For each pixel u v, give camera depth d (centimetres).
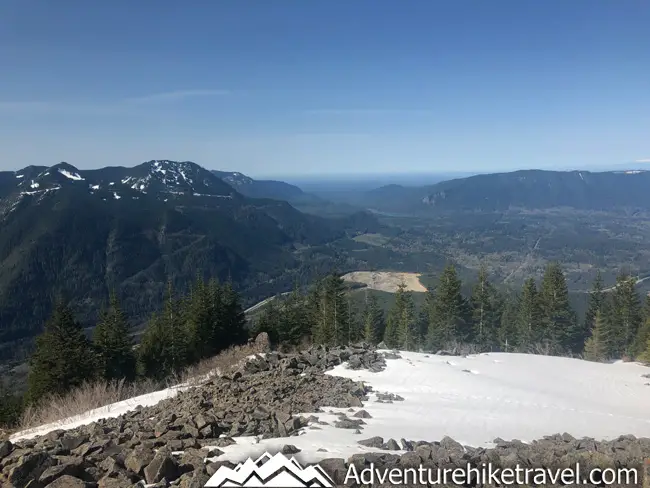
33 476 556
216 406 992
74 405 1369
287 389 1139
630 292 4469
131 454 589
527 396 1205
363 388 1171
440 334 4209
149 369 3619
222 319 4125
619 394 1338
